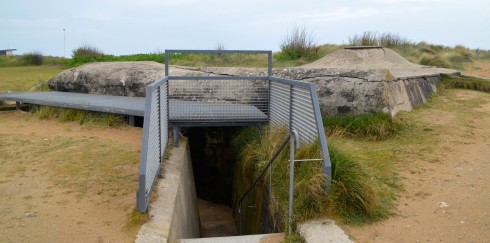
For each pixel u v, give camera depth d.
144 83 9.96
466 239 3.90
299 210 4.38
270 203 5.35
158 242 3.65
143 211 4.00
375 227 4.19
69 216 4.15
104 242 3.63
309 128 5.12
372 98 7.83
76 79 11.13
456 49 22.97
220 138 9.05
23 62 29.84
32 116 9.26
